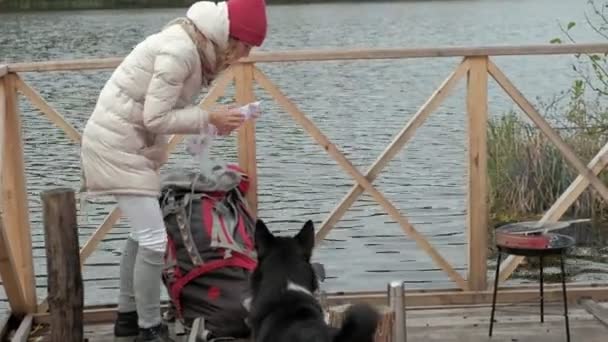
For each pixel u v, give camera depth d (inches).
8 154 173.6
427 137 454.3
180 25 143.1
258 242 135.9
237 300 157.4
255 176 176.2
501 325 169.5
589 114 315.9
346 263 254.7
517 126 305.4
